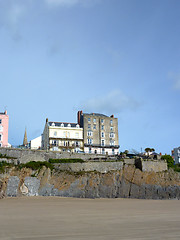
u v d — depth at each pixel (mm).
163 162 65000
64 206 34000
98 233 13336
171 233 13344
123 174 59906
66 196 52969
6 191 48062
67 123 89438
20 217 20953
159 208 31297
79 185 54531
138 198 56875
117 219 19500
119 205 36344
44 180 53906
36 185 52531
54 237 12297
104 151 88312
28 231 13938
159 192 58188
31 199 46688
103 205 36219
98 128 90562
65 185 54188
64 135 85750
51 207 32188
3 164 51375
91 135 88812
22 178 51688
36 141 101000
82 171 57781
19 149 59375
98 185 56281
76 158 63844
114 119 94000
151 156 70188
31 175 53094
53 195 52875
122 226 15805
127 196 57031
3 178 47812
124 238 12070
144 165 60875
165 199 57500
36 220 18906
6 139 77062
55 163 59250
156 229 14602
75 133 87125
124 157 68750
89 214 23422
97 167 60000
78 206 34125
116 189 57344
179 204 38812
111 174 59031
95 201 45625
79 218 20188
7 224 16750
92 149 86875
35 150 61156
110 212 25422
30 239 11797
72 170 57781
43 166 55375
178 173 64500
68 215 22516
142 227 15359
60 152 63594
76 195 53375
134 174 59688
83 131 88500
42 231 13938
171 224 16719
